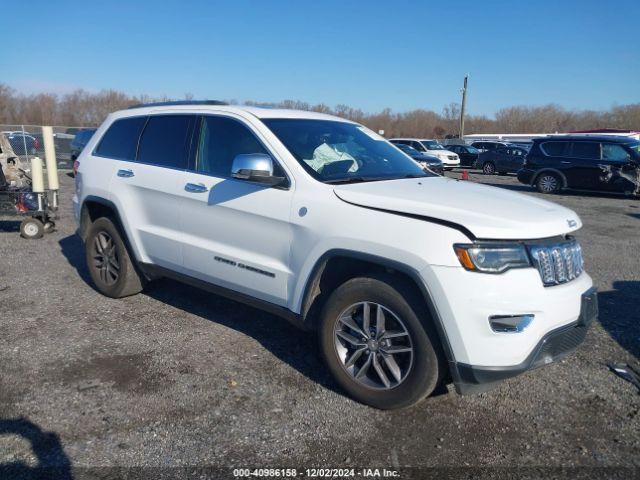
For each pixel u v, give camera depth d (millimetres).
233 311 5105
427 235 3107
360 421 3305
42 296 5453
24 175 9227
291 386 3723
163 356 4129
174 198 4492
